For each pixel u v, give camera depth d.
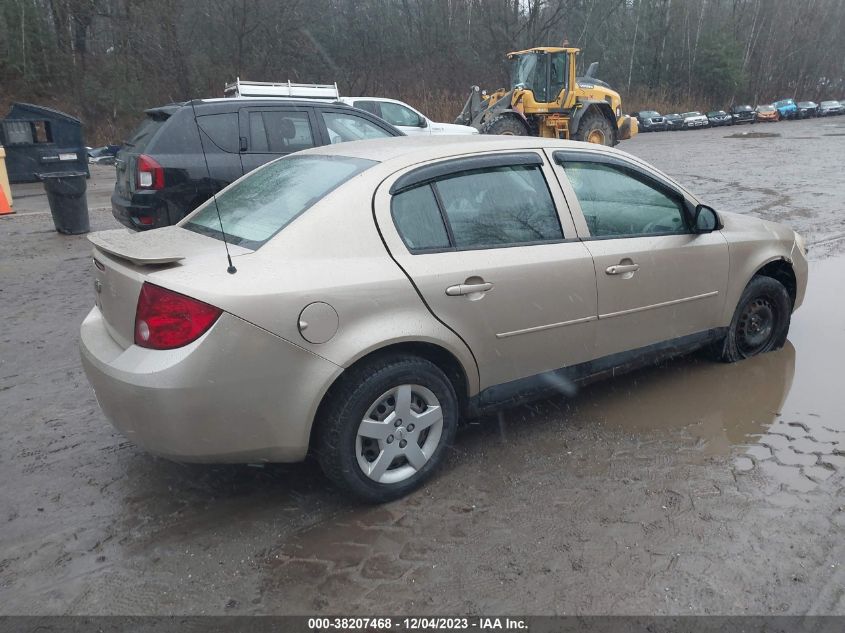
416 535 3.04
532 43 39.69
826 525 3.05
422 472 3.37
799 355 5.07
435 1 38.72
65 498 3.37
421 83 36.91
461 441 3.89
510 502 3.28
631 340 4.08
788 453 3.70
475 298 3.37
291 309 2.88
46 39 29.91
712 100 56.78
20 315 6.28
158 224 7.07
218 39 31.23
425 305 3.22
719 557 2.86
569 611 2.58
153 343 2.84
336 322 2.99
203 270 2.90
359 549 2.96
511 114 18.28
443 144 3.69
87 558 2.92
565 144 3.99
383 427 3.18
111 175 18.91
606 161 4.08
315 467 3.64
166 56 29.19
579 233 3.82
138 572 2.83
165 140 7.09
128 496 3.39
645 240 4.07
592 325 3.85
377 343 3.05
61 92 29.83
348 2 36.06
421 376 3.25
